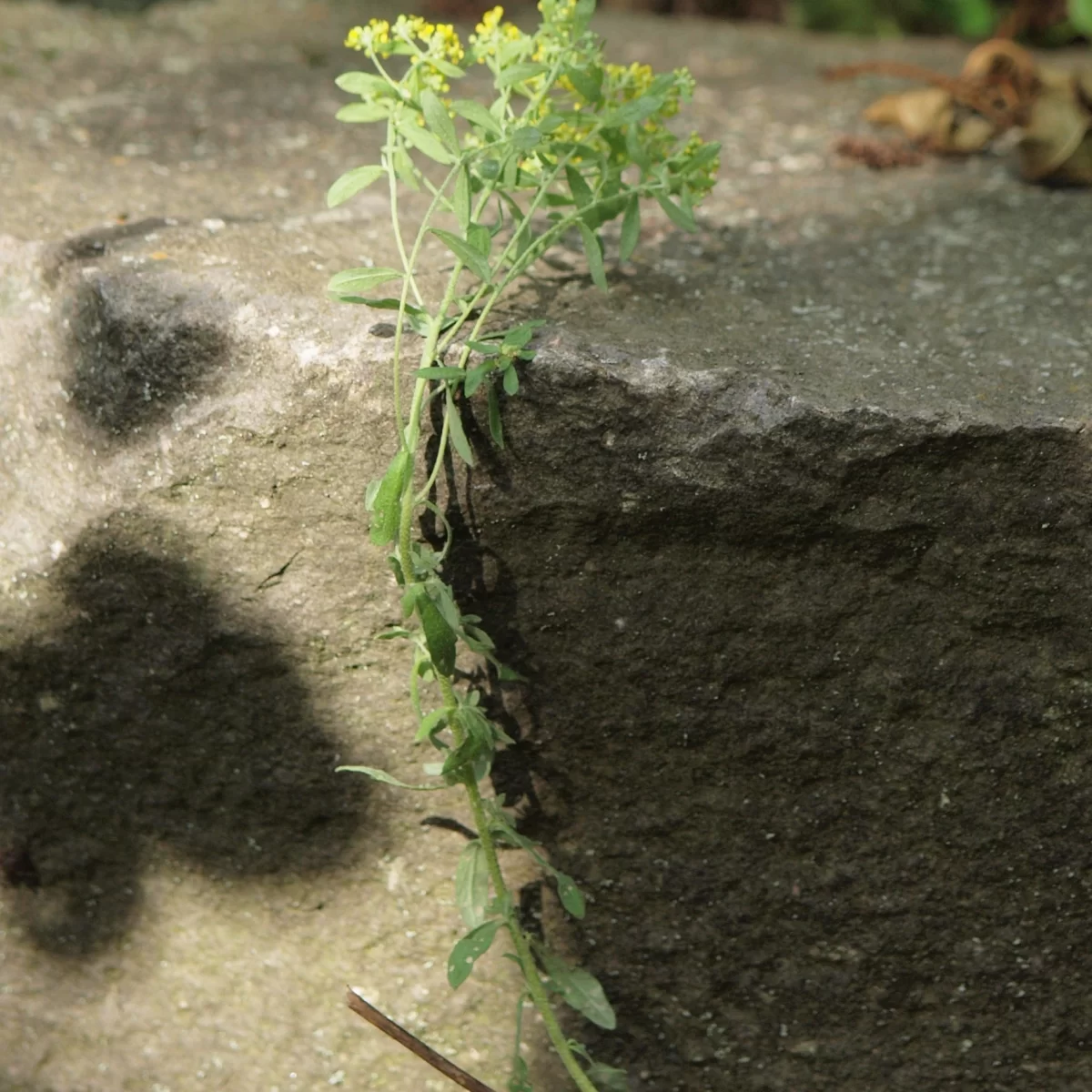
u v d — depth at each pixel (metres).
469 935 0.65
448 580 0.66
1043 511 0.63
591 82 0.65
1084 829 0.66
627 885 0.68
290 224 0.71
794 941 0.68
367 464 0.65
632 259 0.72
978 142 0.83
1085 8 0.94
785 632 0.65
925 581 0.64
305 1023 0.71
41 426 0.67
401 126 0.64
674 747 0.67
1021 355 0.67
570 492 0.64
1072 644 0.64
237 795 0.69
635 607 0.65
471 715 0.64
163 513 0.66
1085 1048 0.68
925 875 0.67
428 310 0.66
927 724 0.65
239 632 0.67
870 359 0.66
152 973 0.72
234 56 0.93
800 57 0.98
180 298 0.66
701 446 0.63
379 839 0.69
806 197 0.79
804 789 0.67
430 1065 0.69
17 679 0.69
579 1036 0.70
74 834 0.71
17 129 0.80
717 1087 0.70
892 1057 0.69
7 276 0.67
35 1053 0.73
